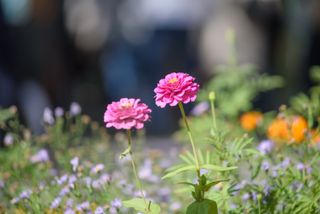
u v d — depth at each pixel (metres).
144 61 19.41
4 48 10.20
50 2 12.81
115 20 17.67
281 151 4.78
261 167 4.73
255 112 6.41
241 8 14.02
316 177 4.47
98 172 4.69
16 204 4.70
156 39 19.16
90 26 14.96
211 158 4.54
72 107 5.69
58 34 12.95
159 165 5.43
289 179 4.39
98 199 4.67
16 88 10.24
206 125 5.81
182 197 4.98
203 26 14.37
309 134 4.77
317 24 14.38
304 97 5.95
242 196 4.48
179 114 14.86
